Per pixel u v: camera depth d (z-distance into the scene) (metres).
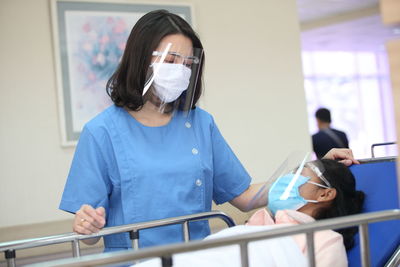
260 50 4.53
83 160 1.67
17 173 3.81
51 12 3.89
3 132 3.79
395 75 0.77
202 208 1.74
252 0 4.52
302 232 1.10
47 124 3.89
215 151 1.88
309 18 8.43
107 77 4.03
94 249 3.38
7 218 3.77
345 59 11.80
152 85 1.63
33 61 3.87
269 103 4.54
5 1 3.81
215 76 4.38
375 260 1.67
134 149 1.69
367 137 12.00
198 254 1.44
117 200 1.70
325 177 1.63
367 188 1.78
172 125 1.77
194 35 1.68
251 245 1.44
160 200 1.67
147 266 1.46
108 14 4.04
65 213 3.92
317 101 11.58
